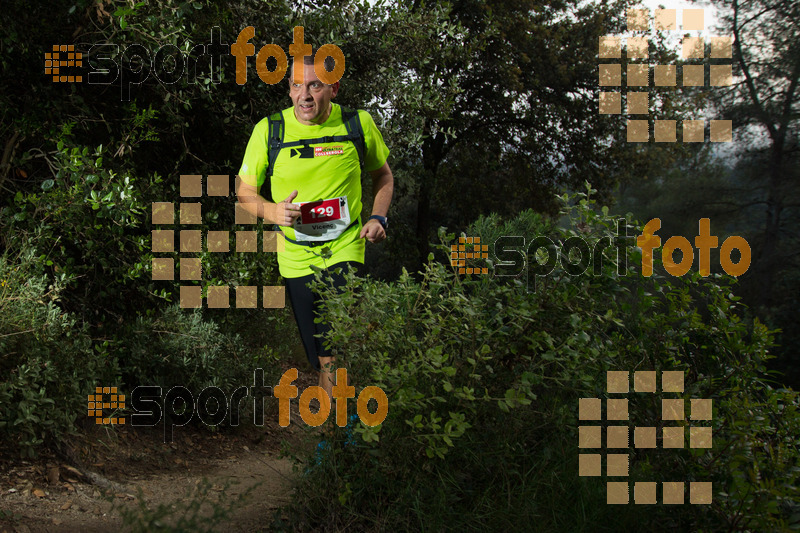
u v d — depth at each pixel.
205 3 4.98
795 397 2.43
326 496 2.31
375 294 2.39
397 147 6.93
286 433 4.86
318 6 6.48
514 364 2.48
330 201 3.14
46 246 3.78
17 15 3.82
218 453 4.18
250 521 2.47
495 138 20.69
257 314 5.68
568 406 2.56
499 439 2.36
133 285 4.38
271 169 3.21
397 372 2.17
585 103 19.53
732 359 2.48
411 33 6.65
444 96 7.32
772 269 6.42
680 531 2.14
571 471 2.30
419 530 2.14
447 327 2.41
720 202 8.01
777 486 2.02
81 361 3.36
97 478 2.99
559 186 21.06
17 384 2.88
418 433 2.29
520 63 19.42
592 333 2.48
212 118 5.35
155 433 4.05
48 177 4.21
